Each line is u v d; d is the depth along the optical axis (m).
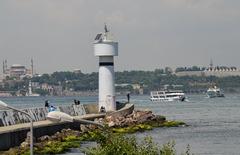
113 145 75.69
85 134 184.88
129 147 75.75
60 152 156.75
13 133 153.88
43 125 173.75
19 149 148.50
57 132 183.00
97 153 76.19
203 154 164.38
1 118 167.50
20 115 181.12
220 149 176.25
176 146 180.75
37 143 160.50
